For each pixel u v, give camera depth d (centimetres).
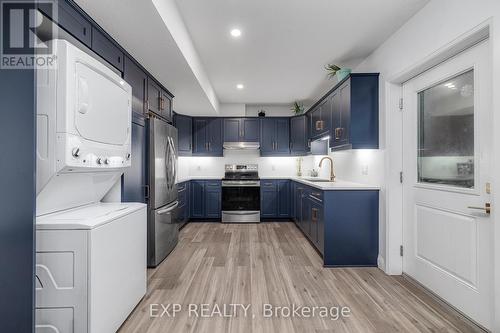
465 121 187
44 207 153
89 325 138
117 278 167
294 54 309
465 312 185
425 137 231
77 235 139
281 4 213
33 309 124
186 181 499
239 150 584
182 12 225
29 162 123
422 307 201
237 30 254
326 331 172
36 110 126
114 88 184
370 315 191
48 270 138
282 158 586
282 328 176
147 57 246
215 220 538
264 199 529
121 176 223
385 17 229
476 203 175
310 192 357
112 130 182
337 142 324
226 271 273
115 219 164
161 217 299
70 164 137
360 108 282
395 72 250
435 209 215
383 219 271
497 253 151
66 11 159
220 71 366
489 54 155
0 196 123
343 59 322
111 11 173
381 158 274
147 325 179
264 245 366
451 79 201
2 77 123
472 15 165
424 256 229
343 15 227
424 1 206
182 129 526
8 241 124
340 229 285
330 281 248
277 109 584
